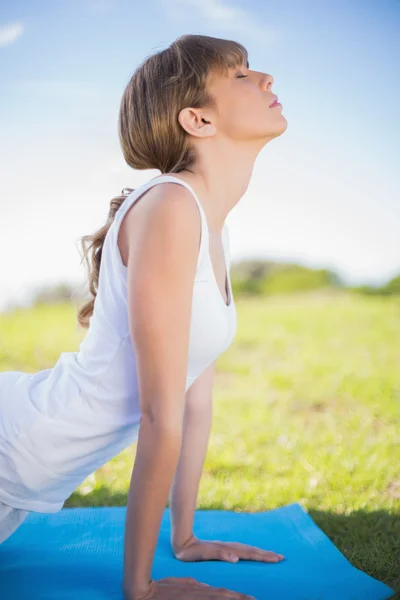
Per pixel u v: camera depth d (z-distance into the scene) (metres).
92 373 1.61
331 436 3.45
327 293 10.55
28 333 6.93
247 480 2.81
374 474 2.81
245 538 2.06
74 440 1.63
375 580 1.76
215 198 1.68
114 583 1.71
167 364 1.46
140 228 1.49
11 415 1.64
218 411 4.05
